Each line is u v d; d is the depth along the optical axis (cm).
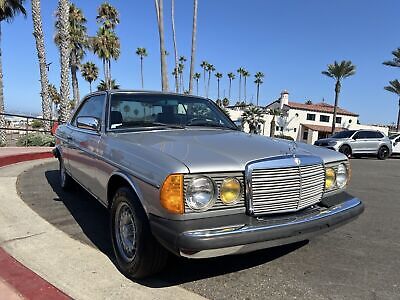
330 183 351
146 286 299
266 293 296
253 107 5106
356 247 407
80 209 509
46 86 1902
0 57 1672
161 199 262
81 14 3400
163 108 426
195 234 255
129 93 427
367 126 5566
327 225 311
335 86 4347
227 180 274
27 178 710
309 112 5347
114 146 345
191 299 282
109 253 361
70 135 513
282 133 5253
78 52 3481
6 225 429
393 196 736
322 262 361
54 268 324
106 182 354
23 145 1348
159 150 296
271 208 289
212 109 470
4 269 317
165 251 292
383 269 349
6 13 1750
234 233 261
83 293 284
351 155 1911
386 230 479
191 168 263
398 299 293
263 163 285
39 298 275
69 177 580
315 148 366
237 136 369
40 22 1859
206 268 337
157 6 1603
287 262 357
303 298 290
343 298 292
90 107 484
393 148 2083
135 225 295
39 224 438
